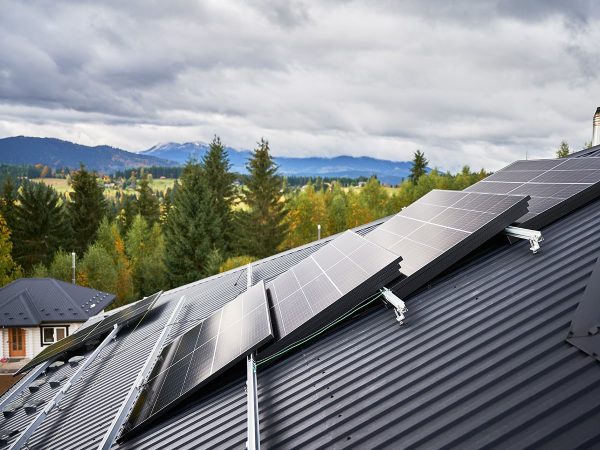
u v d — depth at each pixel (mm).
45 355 15828
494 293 7562
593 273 6293
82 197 76438
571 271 7297
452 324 7137
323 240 22672
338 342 8172
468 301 7652
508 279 7848
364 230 21391
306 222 84438
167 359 10508
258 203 68312
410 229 11164
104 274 53000
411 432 5141
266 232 68250
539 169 13328
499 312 6926
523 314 6598
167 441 7188
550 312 6367
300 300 9531
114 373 12273
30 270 65000
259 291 11078
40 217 67812
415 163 122938
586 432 4055
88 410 10242
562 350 5430
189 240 63000
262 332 8219
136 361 12469
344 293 8273
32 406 11695
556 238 8727
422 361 6477
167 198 109062
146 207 97562
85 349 16125
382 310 8766
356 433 5504
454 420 5004
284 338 8062
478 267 8758
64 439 9086
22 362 36969
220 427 7004
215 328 10375
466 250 8500
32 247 67438
